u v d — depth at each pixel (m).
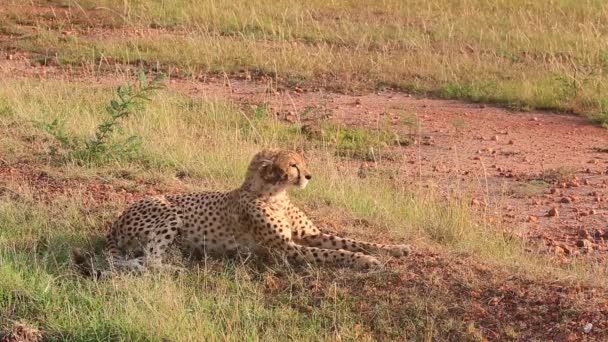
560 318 8.59
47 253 9.66
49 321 8.77
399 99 18.86
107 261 9.52
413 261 9.52
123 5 24.25
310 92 19.09
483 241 10.56
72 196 11.15
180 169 12.51
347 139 15.84
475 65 20.48
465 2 25.00
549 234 11.62
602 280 9.32
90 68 19.59
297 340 8.52
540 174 14.30
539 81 19.41
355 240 9.87
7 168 12.16
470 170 14.45
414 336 8.55
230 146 13.55
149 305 8.69
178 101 16.66
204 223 9.78
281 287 9.23
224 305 8.91
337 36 22.41
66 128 13.71
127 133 13.52
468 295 8.94
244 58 20.53
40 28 22.47
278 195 9.67
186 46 21.11
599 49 21.17
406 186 12.77
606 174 14.45
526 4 24.73
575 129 17.14
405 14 24.50
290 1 24.70
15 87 16.11
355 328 8.62
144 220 9.75
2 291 9.03
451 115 17.86
